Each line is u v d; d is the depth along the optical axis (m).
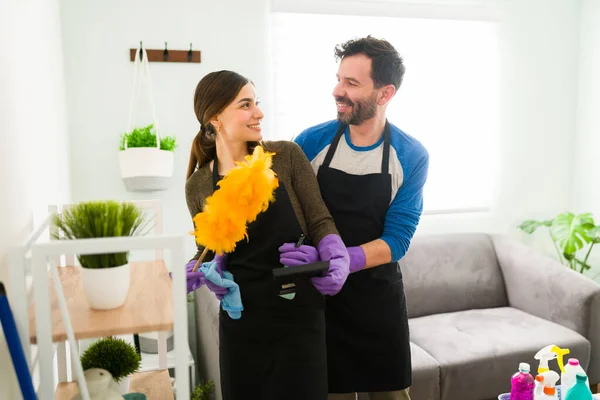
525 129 3.00
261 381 1.20
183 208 2.48
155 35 2.36
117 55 2.32
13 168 1.02
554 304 2.39
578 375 1.43
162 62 2.38
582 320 2.26
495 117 2.92
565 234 2.78
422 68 2.75
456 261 2.66
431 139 2.81
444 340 2.20
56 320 0.80
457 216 2.95
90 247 0.74
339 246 1.16
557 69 3.03
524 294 2.57
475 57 2.83
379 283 1.39
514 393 1.56
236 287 1.13
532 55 2.96
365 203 1.36
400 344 1.42
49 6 1.81
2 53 0.98
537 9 2.93
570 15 3.01
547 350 1.62
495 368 2.07
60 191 1.88
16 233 1.03
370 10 2.62
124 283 0.85
